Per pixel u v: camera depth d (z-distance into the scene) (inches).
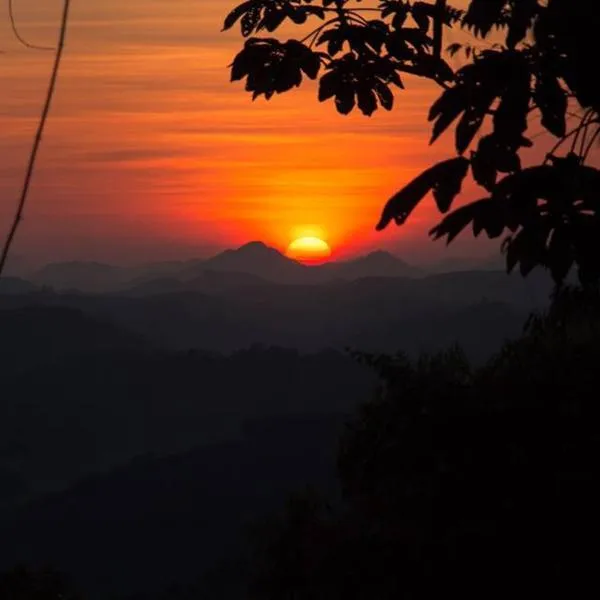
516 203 271.7
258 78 447.5
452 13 402.0
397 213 275.7
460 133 277.7
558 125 275.6
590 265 271.1
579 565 551.8
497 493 573.0
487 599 564.4
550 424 569.9
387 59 449.4
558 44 274.5
